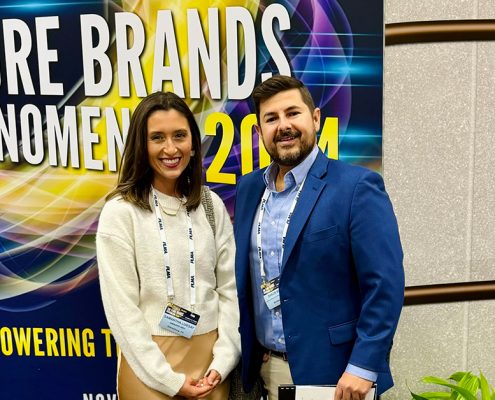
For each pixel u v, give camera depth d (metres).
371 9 1.57
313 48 1.59
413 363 1.79
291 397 1.14
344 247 1.11
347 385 1.07
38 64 1.69
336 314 1.15
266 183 1.24
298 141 1.13
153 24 1.62
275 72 1.62
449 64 1.64
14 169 1.76
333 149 1.65
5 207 1.78
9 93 1.72
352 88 1.61
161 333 1.23
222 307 1.33
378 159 1.64
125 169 1.25
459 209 1.71
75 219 1.76
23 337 1.85
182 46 1.63
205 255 1.27
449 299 1.76
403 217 1.71
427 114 1.66
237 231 1.29
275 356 1.27
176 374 1.21
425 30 1.61
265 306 1.24
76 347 1.83
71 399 1.87
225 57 1.62
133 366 1.20
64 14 1.65
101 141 1.71
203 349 1.27
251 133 1.66
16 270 1.80
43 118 1.72
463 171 1.69
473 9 1.62
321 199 1.13
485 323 1.78
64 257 1.78
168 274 1.22
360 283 1.12
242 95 1.64
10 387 1.88
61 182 1.75
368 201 1.09
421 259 1.73
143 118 1.20
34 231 1.78
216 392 1.28
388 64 1.63
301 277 1.14
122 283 1.20
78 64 1.67
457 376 1.72
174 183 1.28
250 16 1.59
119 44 1.65
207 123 1.67
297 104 1.12
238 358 1.31
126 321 1.19
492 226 1.73
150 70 1.65
